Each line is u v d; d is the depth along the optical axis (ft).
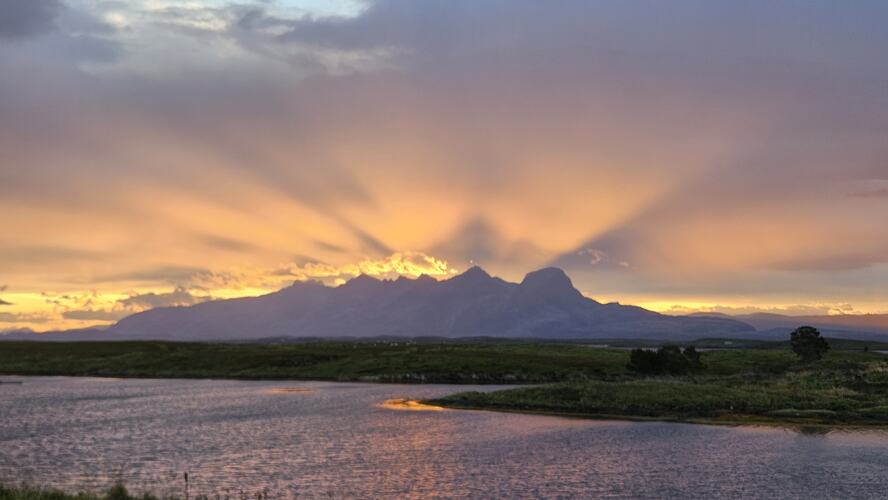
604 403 274.77
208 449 189.37
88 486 143.23
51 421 250.98
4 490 110.42
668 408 265.13
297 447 192.95
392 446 193.06
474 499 134.00
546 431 220.02
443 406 293.02
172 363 558.15
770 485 145.48
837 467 162.71
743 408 260.83
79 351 634.43
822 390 291.58
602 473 157.17
